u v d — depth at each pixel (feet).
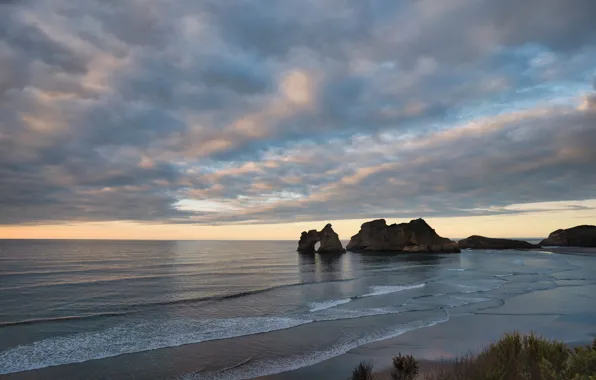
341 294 89.25
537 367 23.61
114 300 80.28
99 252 276.00
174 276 127.95
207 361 40.55
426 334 51.08
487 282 111.34
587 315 62.64
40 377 35.94
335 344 46.73
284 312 67.10
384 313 65.21
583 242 387.14
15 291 91.40
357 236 349.82
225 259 220.84
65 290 93.97
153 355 42.55
